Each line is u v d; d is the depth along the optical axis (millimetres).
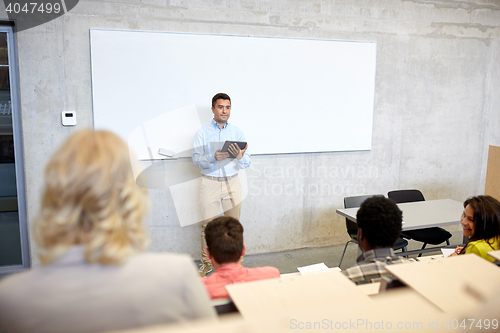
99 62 3279
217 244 1600
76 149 632
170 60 3459
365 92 4121
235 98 3701
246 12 3623
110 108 3363
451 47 4375
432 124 4449
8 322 615
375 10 4027
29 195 3295
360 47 4012
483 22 4441
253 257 3934
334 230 4277
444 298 734
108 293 630
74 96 3285
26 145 3232
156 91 3461
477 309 597
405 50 4207
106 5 3248
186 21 3469
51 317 614
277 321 537
